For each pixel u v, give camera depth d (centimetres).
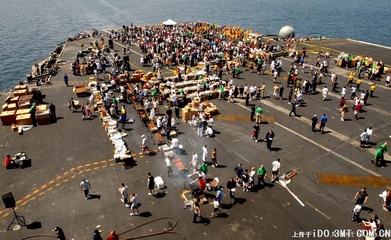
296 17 14900
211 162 2645
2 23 13312
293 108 3431
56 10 17288
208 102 3625
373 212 2116
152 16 15275
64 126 3244
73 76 4747
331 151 2811
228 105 3762
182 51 5472
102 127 3225
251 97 3975
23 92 3766
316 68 5075
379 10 17538
